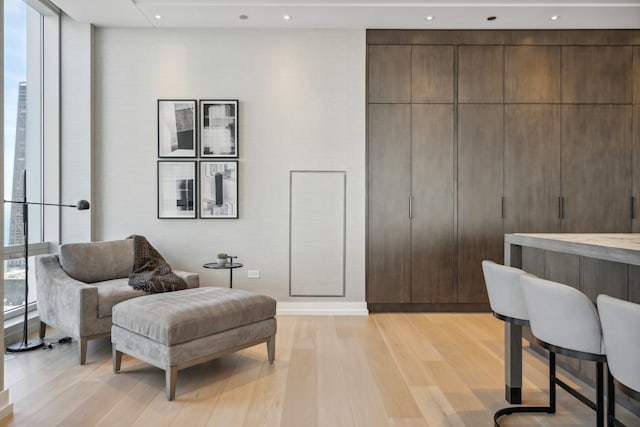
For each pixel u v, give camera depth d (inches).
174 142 172.1
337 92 173.2
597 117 173.2
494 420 83.4
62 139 166.4
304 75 173.2
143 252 149.0
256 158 173.3
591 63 172.9
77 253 135.9
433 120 172.4
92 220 168.9
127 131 171.6
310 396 96.9
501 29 172.1
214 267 155.9
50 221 165.8
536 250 116.8
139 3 150.9
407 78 172.6
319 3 151.7
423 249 173.3
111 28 170.9
